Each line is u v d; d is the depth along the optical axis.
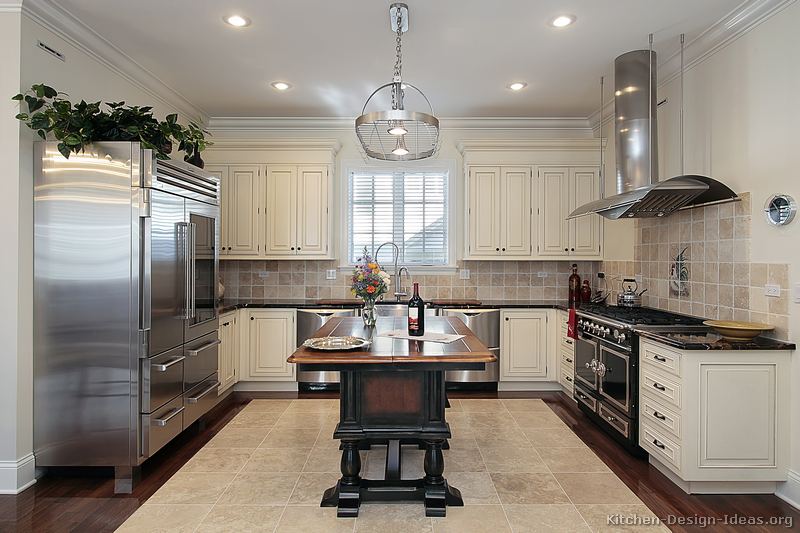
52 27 3.02
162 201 3.05
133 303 2.88
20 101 2.76
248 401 4.65
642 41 3.44
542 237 5.12
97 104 2.87
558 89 4.46
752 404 2.69
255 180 5.15
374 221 5.51
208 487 2.86
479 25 3.23
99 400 2.88
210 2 2.94
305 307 4.94
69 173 2.88
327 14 3.09
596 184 5.10
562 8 3.01
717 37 3.22
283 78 4.19
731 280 3.18
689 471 2.70
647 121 3.55
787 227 2.73
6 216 2.78
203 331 3.75
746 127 3.03
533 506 2.63
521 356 4.97
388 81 4.27
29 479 2.87
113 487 2.87
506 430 3.83
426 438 2.60
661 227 4.02
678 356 2.74
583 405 4.16
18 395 2.79
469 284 5.48
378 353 2.41
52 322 2.89
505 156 5.12
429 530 2.39
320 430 3.84
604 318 3.72
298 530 2.39
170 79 4.21
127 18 3.13
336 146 5.21
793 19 2.68
